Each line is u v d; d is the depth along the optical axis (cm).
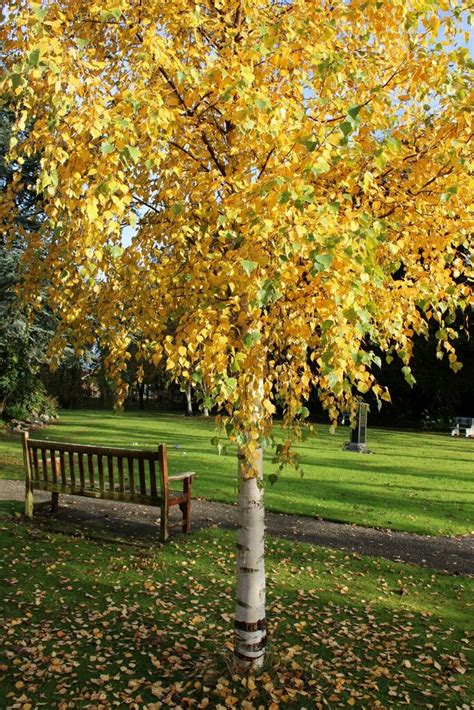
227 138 345
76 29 340
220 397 287
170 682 385
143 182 351
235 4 347
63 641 433
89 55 334
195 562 606
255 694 361
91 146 280
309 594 539
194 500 897
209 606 505
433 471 1350
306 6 349
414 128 375
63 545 647
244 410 296
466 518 859
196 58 348
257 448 326
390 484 1131
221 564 605
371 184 322
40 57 250
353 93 366
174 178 332
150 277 325
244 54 300
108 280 380
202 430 2158
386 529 780
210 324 296
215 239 326
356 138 338
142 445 1600
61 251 349
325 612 501
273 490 1001
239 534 381
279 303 303
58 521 739
